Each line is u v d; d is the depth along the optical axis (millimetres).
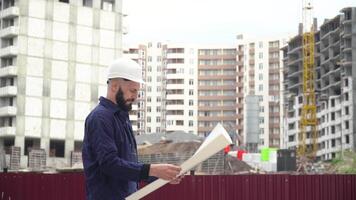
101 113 5113
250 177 18406
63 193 19625
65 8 106625
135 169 4895
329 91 169875
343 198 18250
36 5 104438
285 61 198875
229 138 4699
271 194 18312
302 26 190750
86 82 107312
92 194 5102
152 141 116750
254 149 135125
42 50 104375
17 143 100625
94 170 5098
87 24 108250
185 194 18359
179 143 75250
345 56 161000
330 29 172000
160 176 4855
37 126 102438
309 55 173625
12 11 102938
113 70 5195
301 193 18281
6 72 102500
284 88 197875
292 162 54875
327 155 166625
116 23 111000
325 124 169625
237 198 18359
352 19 159750
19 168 84438
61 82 105125
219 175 18453
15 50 102625
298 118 183375
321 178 18344
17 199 19906
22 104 101812
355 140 156750
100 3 110000
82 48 107562
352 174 18359
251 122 139250
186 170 4828
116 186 5098
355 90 157875
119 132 5148
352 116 157250
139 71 5258
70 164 102688
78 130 105625
